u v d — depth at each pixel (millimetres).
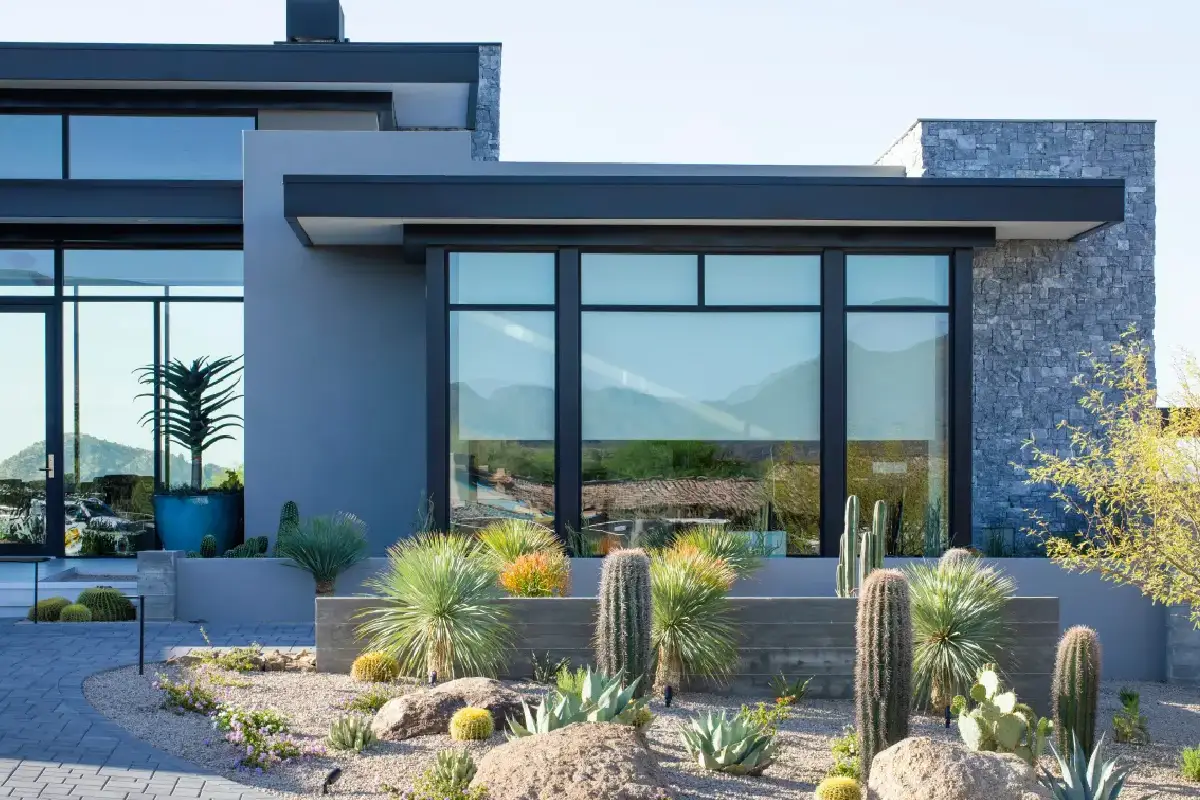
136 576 13039
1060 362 13406
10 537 14328
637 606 8312
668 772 7133
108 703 8023
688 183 11578
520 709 7910
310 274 13375
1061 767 7027
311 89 14539
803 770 7402
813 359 12352
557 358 12141
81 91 14289
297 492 13344
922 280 12414
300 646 10320
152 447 14422
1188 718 10062
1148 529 10320
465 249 12133
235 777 6621
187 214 13578
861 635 7109
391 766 6930
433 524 11945
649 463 12227
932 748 6570
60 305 14320
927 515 12383
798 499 12305
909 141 14133
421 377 13438
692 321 12305
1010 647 9391
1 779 6234
